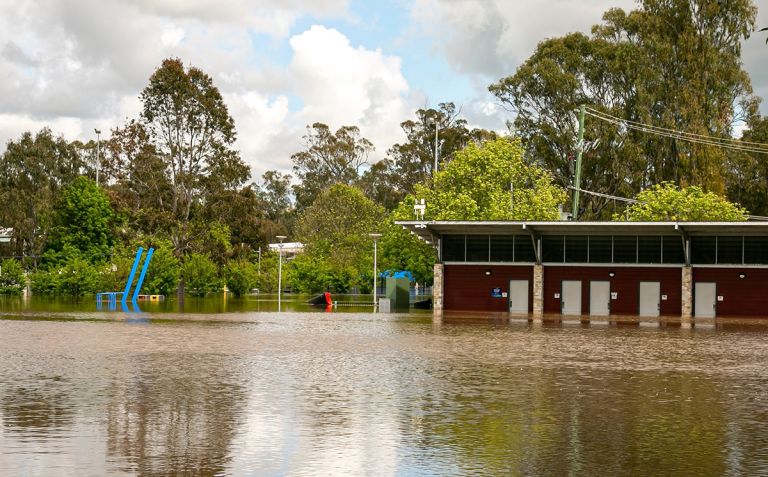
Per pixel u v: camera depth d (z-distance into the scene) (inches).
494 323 1820.9
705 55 3331.7
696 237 2316.7
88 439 521.3
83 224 4151.1
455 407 652.1
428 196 3051.2
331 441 520.7
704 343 1325.0
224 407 639.8
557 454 490.9
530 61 3715.6
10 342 1197.7
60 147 4948.3
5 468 447.8
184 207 3747.5
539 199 2849.4
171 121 3715.6
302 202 5511.8
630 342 1330.0
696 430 569.0
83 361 952.9
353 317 2023.9
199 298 3558.1
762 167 3506.4
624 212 3363.7
